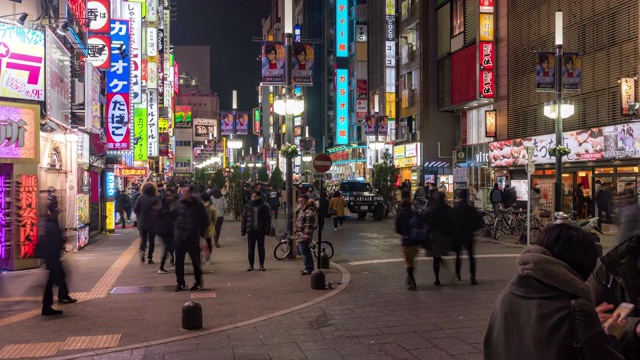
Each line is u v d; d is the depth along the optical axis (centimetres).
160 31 5941
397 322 773
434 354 623
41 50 1259
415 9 4184
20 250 1238
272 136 10250
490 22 3156
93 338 704
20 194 1236
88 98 1609
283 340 689
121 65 2245
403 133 4359
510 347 242
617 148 2138
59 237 842
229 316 820
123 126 2227
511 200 2303
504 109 3103
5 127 1186
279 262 1391
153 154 4959
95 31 1988
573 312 226
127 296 970
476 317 795
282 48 1583
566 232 250
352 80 6041
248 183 3084
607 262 310
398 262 1373
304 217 1202
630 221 697
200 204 1038
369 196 2842
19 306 892
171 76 7531
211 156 9894
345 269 1262
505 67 3095
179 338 697
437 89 3978
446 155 3991
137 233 2184
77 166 1681
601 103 2297
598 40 2317
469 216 1060
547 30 2698
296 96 1599
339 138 6191
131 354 634
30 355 633
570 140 2448
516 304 243
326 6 7750
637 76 2083
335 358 614
